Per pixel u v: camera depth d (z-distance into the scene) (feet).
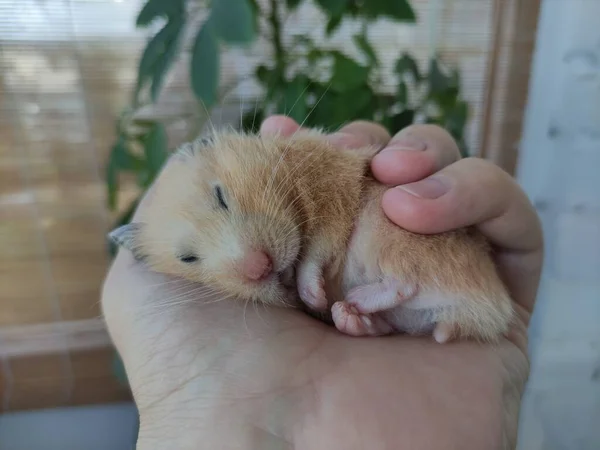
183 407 0.29
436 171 0.37
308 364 0.30
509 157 0.77
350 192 0.36
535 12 0.70
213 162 0.39
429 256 0.34
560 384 0.68
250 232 0.35
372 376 0.30
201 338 0.32
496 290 0.35
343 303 0.34
